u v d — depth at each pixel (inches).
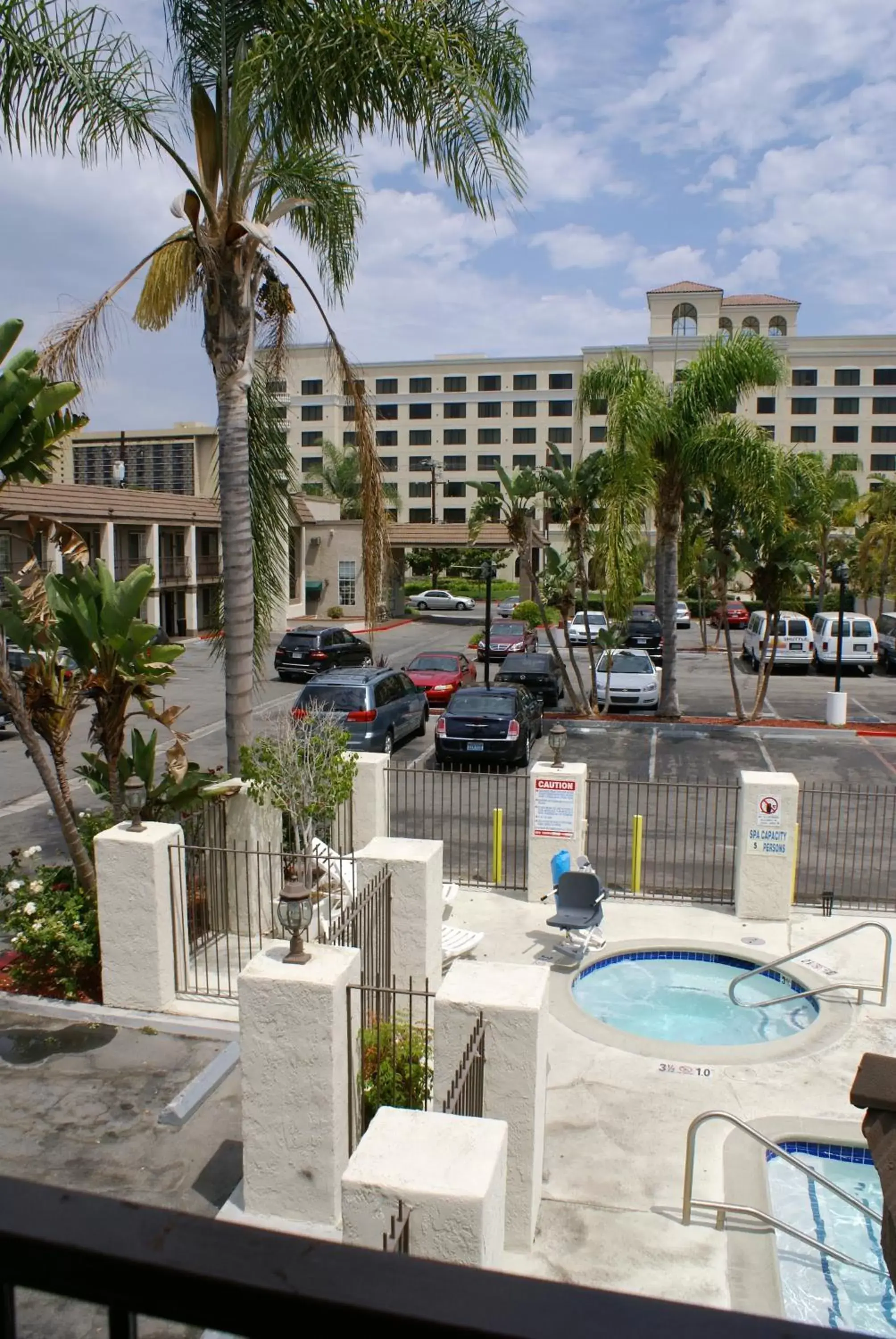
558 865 436.1
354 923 300.2
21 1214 38.0
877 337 3137.3
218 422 439.5
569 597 946.1
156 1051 321.7
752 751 812.6
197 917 410.6
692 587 2162.9
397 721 781.9
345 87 396.2
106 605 362.9
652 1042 333.7
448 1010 231.8
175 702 1056.2
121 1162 265.0
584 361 3331.7
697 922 445.1
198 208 423.2
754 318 3218.5
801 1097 301.7
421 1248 169.5
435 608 2378.2
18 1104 291.7
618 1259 231.9
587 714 936.9
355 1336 33.1
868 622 1306.6
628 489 831.7
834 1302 229.8
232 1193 251.6
